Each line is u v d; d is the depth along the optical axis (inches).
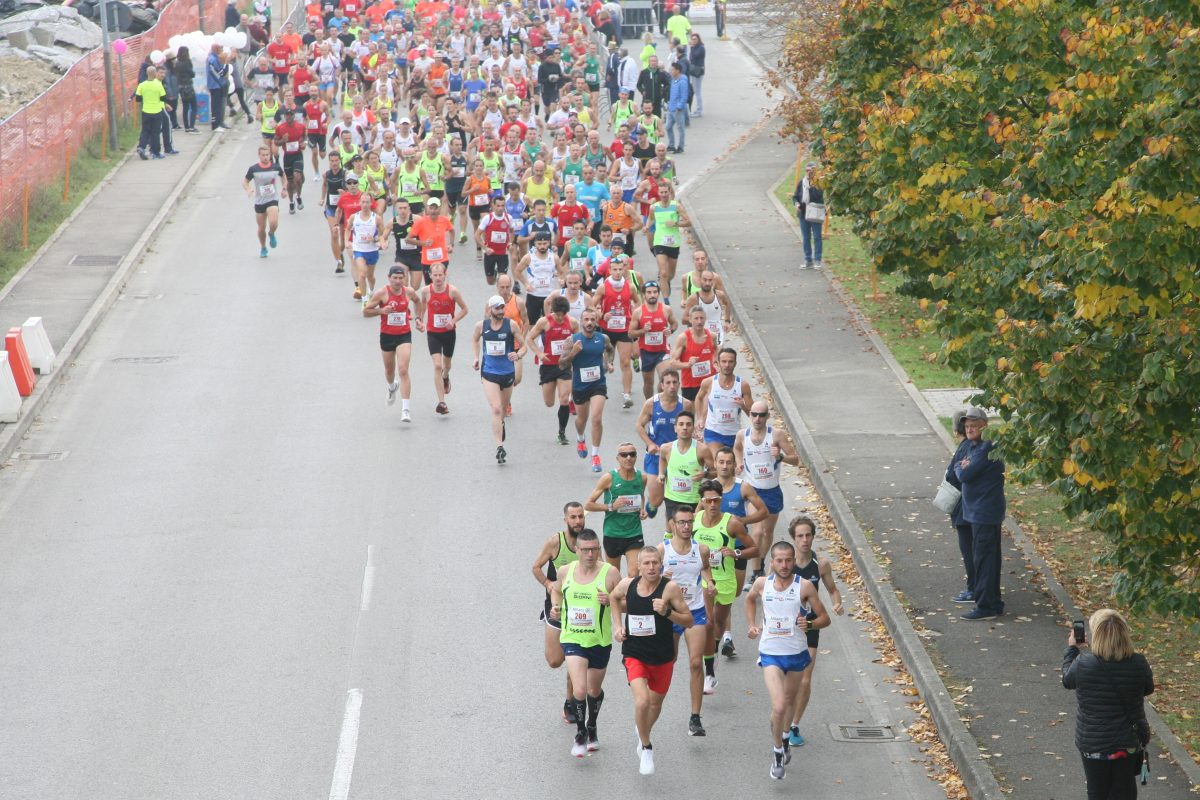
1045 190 2166.6
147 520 2822.3
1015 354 1910.7
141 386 3659.0
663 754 1968.5
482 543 2694.4
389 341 3368.6
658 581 1868.8
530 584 2522.1
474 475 3048.7
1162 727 1957.4
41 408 3494.1
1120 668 1651.1
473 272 4677.7
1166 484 1790.1
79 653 2271.2
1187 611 1823.3
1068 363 1796.3
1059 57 2516.0
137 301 4424.2
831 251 4862.2
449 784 1886.1
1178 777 1831.9
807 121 5191.9
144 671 2210.9
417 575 2556.6
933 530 2694.4
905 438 3189.0
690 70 7199.8
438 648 2284.7
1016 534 2672.2
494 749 1977.1
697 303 3314.5
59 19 7760.8
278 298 4453.7
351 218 4345.5
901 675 2199.8
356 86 6058.1
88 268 4665.4
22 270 4616.1
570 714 2021.4
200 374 3750.0
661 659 1876.2
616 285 3479.3
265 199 4845.0
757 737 2015.3
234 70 7219.5
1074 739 1840.6
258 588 2506.2
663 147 4763.8
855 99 3390.7
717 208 5472.4
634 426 3356.3
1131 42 1941.4
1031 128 2397.9
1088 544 2628.0
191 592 2492.6
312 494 2945.4
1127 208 1744.6
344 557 2635.3
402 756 1958.7
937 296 3225.9
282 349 3959.2
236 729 2033.7
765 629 1903.3
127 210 5413.4
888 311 4178.2
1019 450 2069.4
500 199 4328.3
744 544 2188.7
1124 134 1829.5
